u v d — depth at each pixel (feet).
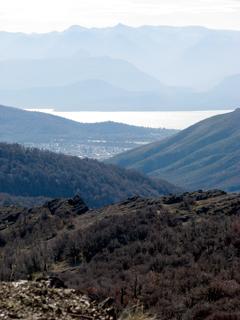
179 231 246.06
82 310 38.14
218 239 209.97
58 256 264.72
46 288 41.01
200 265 182.70
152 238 239.71
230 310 116.88
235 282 138.21
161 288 143.54
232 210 279.69
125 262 217.56
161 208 302.04
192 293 133.18
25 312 35.83
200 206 298.56
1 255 290.35
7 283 41.83
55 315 36.22
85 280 191.42
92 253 255.50
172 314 122.21
